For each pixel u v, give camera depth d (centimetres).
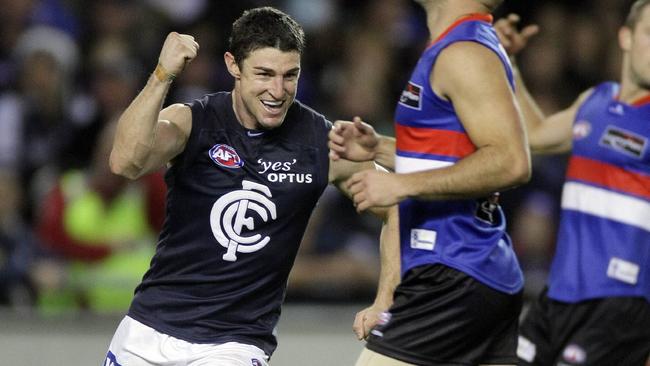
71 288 2961
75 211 2983
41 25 3756
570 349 1828
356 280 3147
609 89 1897
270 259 1705
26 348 2544
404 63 3972
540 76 3916
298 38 1644
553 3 4106
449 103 1497
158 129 1630
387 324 1583
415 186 1457
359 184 1473
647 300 1820
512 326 1616
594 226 1845
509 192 3316
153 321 1703
